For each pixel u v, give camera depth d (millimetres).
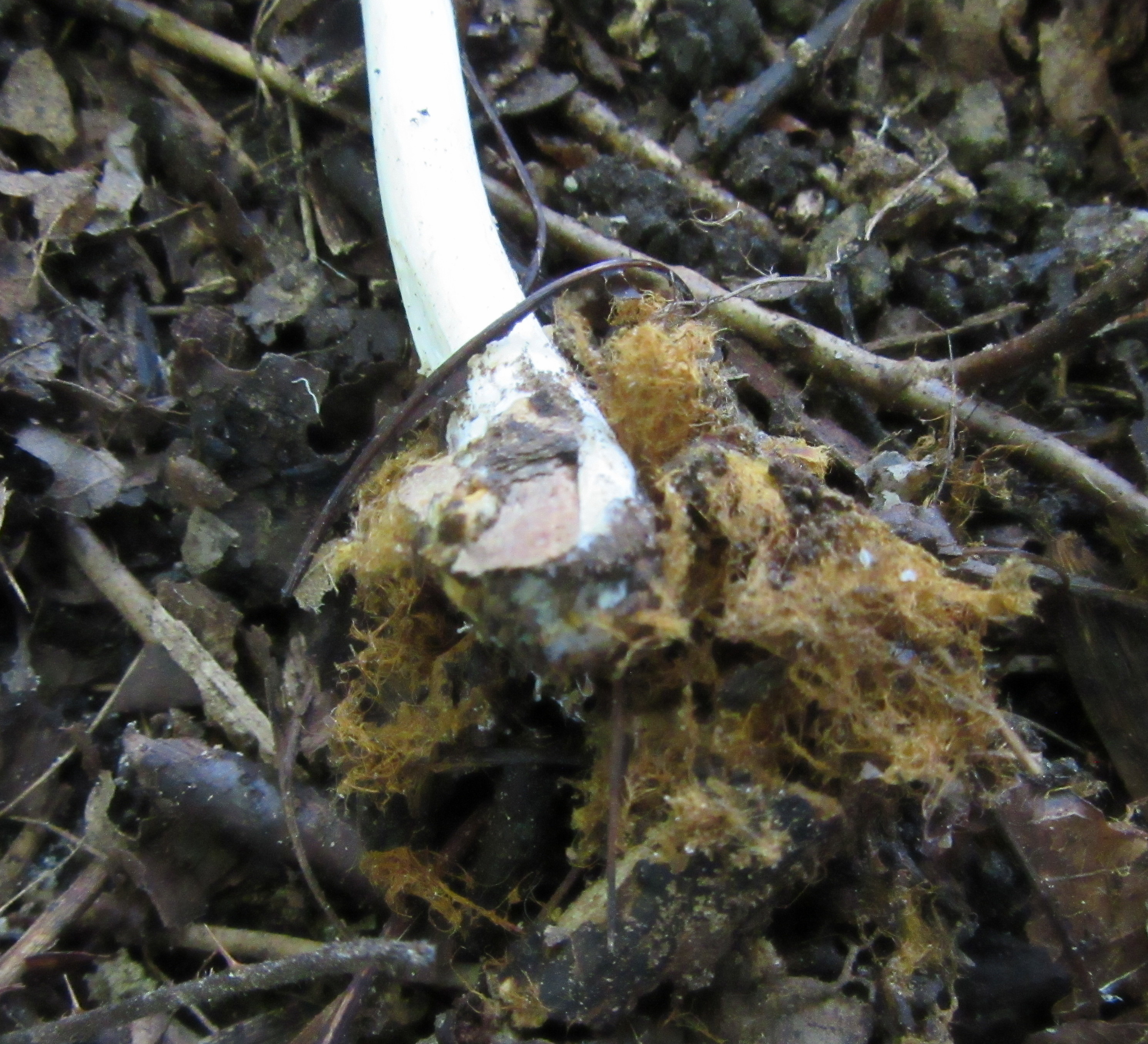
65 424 102
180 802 86
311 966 77
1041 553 97
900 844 80
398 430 83
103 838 89
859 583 72
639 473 74
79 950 88
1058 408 105
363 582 83
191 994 79
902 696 74
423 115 90
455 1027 76
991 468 99
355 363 104
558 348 87
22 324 102
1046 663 95
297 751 88
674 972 73
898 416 105
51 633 99
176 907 88
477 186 91
